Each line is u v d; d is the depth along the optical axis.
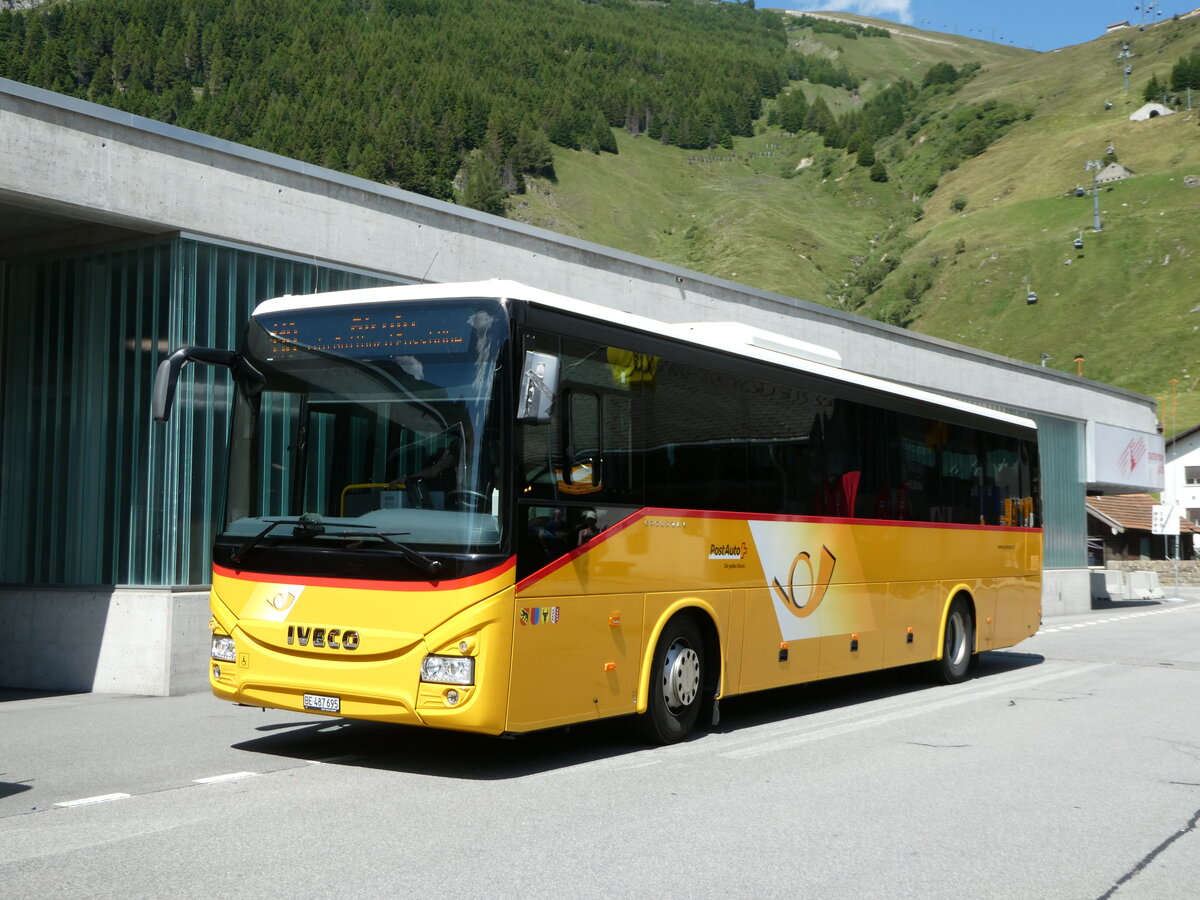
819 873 5.61
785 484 10.68
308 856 5.63
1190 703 12.31
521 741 9.26
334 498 7.78
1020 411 29.25
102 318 12.55
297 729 9.66
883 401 12.56
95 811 6.60
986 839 6.41
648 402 8.91
